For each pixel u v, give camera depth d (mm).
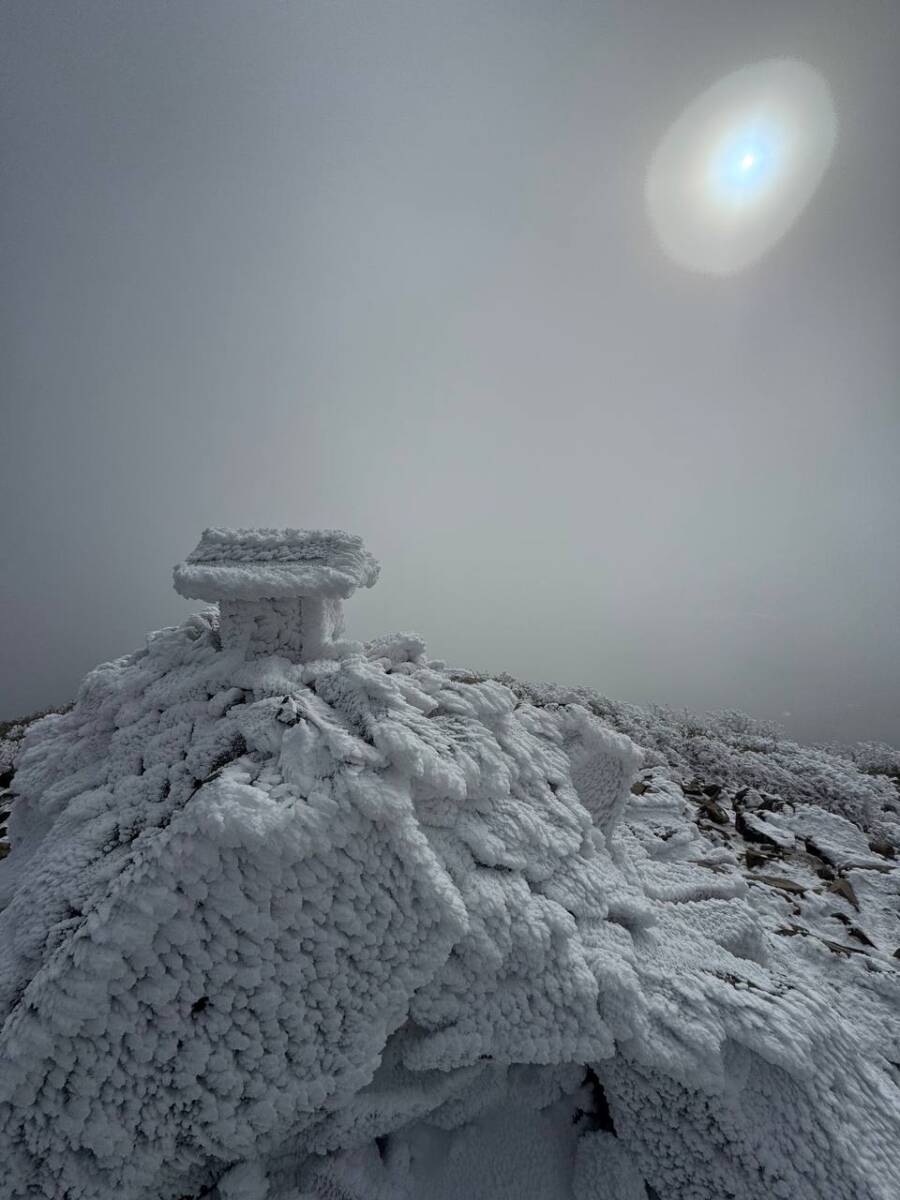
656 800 5988
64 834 2723
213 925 2090
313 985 2188
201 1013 2047
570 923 2680
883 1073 3045
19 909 2322
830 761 9039
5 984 2039
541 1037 2430
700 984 2744
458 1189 2359
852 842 5883
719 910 3658
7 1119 1816
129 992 1962
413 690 3424
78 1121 1846
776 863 5320
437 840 2742
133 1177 1925
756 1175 2301
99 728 3615
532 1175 2471
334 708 3104
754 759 8367
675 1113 2490
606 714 11023
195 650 3848
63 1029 1833
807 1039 2539
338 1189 2209
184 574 3334
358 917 2285
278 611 3682
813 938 4137
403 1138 2438
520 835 2990
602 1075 2688
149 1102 1963
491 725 3662
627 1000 2521
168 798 2674
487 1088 2613
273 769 2586
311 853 2238
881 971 3867
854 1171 2229
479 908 2543
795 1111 2387
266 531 3875
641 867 4340
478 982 2461
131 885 2064
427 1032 2490
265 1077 2074
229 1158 2098
